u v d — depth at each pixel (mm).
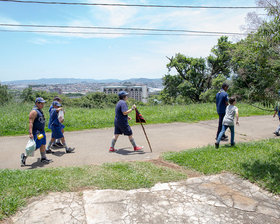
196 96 37312
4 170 4508
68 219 3027
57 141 6691
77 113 11484
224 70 33031
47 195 3592
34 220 2990
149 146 6223
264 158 5227
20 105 14086
